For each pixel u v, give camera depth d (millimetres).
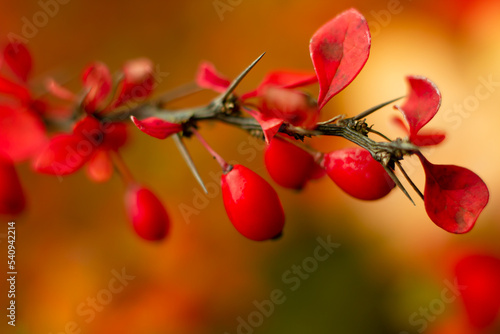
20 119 147
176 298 208
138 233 152
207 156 218
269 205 132
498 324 176
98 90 147
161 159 218
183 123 136
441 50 219
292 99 129
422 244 202
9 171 149
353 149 133
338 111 218
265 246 214
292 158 138
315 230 214
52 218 219
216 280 212
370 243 207
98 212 221
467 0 218
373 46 223
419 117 124
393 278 201
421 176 205
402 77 218
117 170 154
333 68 128
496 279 176
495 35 215
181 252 214
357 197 132
